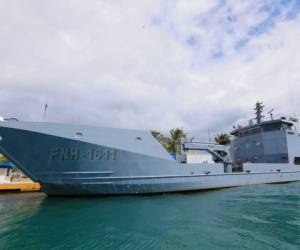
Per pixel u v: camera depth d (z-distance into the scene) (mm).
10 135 11281
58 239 6648
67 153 11797
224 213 9312
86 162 12008
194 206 10648
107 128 12750
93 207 10500
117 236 6832
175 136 31250
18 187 17422
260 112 24219
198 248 5863
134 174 12898
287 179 20531
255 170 18781
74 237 6785
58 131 11695
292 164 21172
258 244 6020
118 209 10117
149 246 6074
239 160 24422
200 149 17203
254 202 11484
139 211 9742
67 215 9172
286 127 21969
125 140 12984
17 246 6188
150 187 13273
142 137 13586
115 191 12711
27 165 11812
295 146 21844
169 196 13328
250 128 23844
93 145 12055
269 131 22172
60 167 11883
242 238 6457
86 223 8117
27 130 11312
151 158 13438
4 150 11461
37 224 8047
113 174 12469
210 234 6844
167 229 7387
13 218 8844
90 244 6285
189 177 14641
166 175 13781
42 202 11812
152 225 7828
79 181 12055
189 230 7254
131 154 12859
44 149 11672
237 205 10812
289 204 10945
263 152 22188
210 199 12398
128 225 7859
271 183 19391
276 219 8297
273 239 6352
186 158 16719
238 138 25141
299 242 6121
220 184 16141
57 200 12094
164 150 14117
